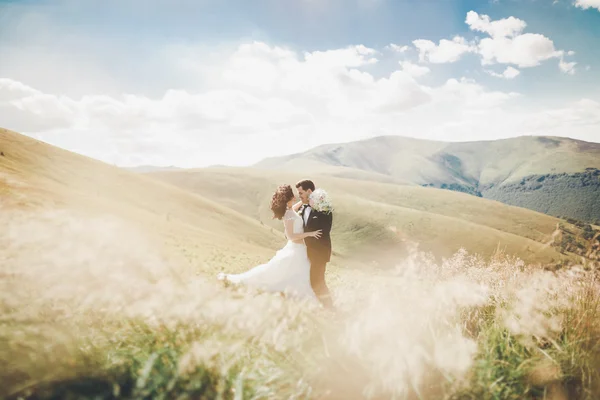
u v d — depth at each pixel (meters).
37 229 2.93
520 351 3.00
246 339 2.79
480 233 150.38
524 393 2.57
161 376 2.24
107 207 63.19
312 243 6.89
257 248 91.75
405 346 2.75
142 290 2.77
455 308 3.90
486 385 2.54
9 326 2.21
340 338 2.92
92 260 2.74
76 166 117.00
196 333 2.71
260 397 2.38
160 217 87.44
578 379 2.80
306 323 3.22
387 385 2.54
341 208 175.75
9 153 100.88
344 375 2.64
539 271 4.29
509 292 4.26
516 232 199.12
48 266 2.58
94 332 2.62
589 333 3.33
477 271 4.39
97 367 2.26
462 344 2.93
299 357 2.76
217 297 3.09
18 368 2.03
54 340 2.20
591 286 3.96
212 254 23.39
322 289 6.97
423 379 2.66
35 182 61.06
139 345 2.58
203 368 2.36
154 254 3.24
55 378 2.07
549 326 3.35
